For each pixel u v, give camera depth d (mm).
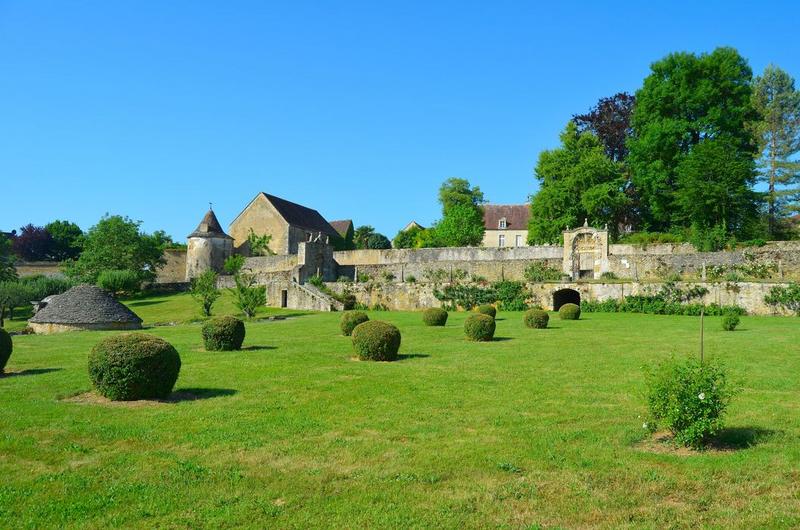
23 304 46781
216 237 62438
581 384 12539
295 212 69562
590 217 48750
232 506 6328
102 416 9859
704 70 43438
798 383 12336
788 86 52875
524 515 6109
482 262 44500
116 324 27250
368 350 15812
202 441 8516
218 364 15328
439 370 14312
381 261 53688
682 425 8078
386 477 7141
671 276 36781
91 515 6113
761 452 7863
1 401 11000
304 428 9203
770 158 51125
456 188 77188
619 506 6320
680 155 43312
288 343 20234
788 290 30719
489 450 8102
